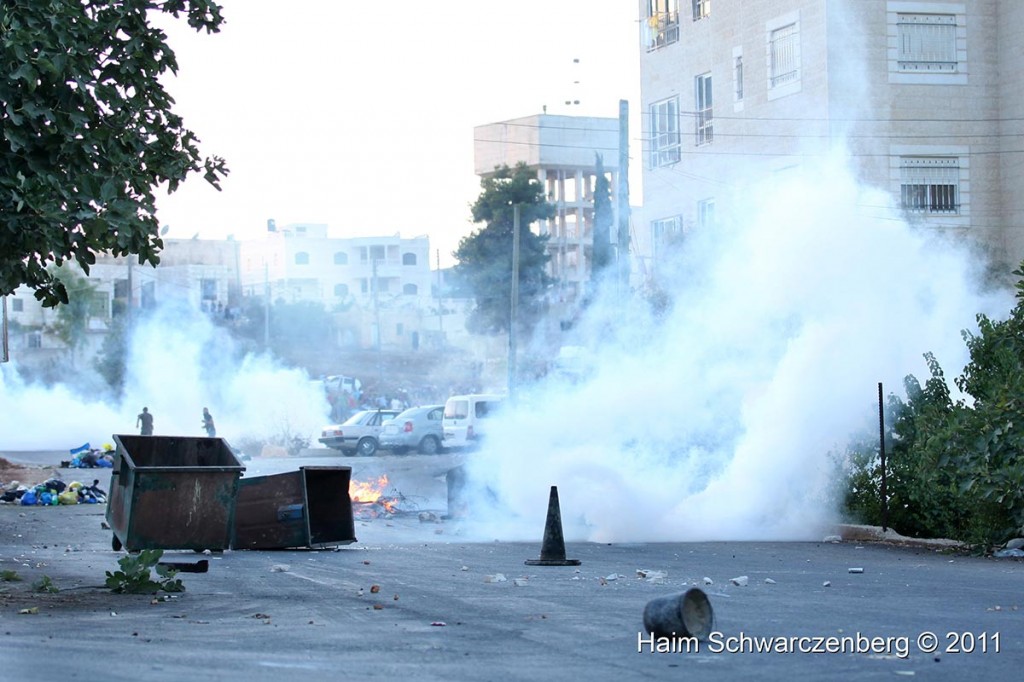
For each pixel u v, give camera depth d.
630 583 15.48
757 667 10.08
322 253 153.12
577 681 9.47
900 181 42.69
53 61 13.58
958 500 20.95
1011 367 21.86
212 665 9.96
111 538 22.06
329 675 9.60
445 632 11.72
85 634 11.45
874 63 42.69
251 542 20.44
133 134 15.22
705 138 50.12
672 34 52.25
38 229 13.42
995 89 43.44
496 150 109.00
